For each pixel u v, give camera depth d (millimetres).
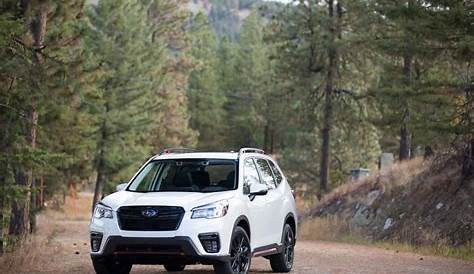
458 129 18828
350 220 29078
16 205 18344
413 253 20516
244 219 11445
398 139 60156
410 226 24625
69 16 19922
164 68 64375
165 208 10641
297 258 17453
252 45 80875
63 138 22859
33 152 14359
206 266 14992
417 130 19750
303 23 39750
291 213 13875
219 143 87438
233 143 86938
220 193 11297
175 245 10469
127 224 10711
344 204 32062
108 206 10977
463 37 18203
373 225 27422
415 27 18562
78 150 27516
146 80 48906
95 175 47125
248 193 11945
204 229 10570
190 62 74188
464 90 19469
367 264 16188
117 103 44719
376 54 36625
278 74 41344
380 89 21234
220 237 10672
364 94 37469
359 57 38719
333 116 40094
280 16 40125
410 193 26969
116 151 44469
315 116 41094
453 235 21875
